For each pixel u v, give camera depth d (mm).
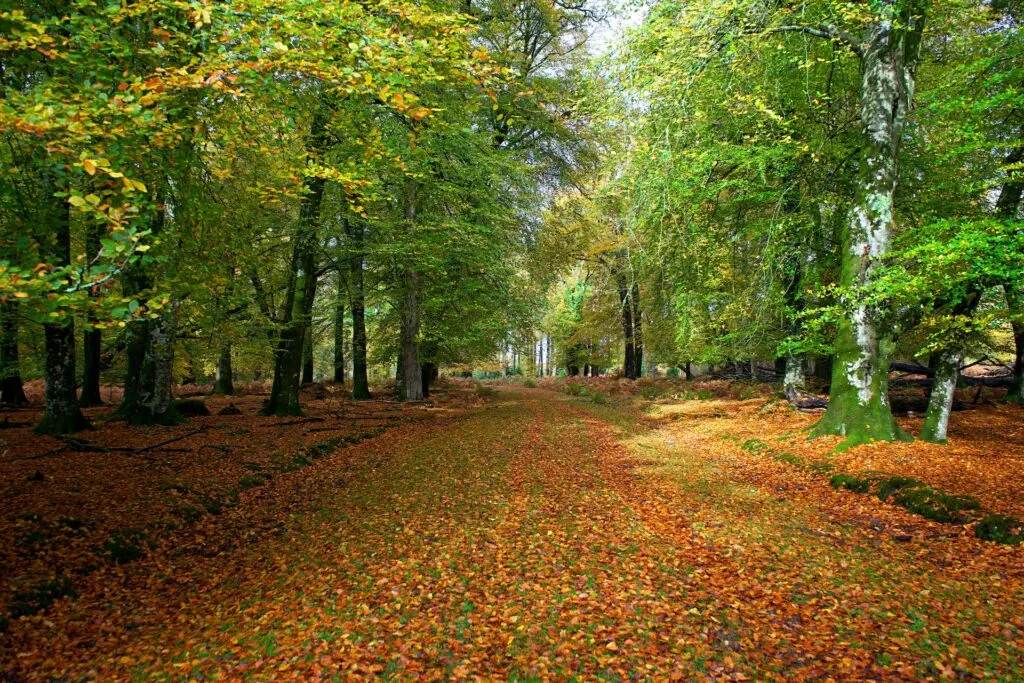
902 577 5387
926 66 12703
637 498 8305
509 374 58375
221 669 4293
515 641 4602
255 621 5109
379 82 5152
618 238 20359
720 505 7793
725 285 14805
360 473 10531
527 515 7703
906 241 9992
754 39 10016
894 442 9672
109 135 4148
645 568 5863
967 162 11242
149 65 5973
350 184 6961
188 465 9961
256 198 9477
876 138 9930
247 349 16453
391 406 20703
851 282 10188
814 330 11773
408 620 4996
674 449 12508
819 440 10453
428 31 6586
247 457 10820
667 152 10297
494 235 18125
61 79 4910
